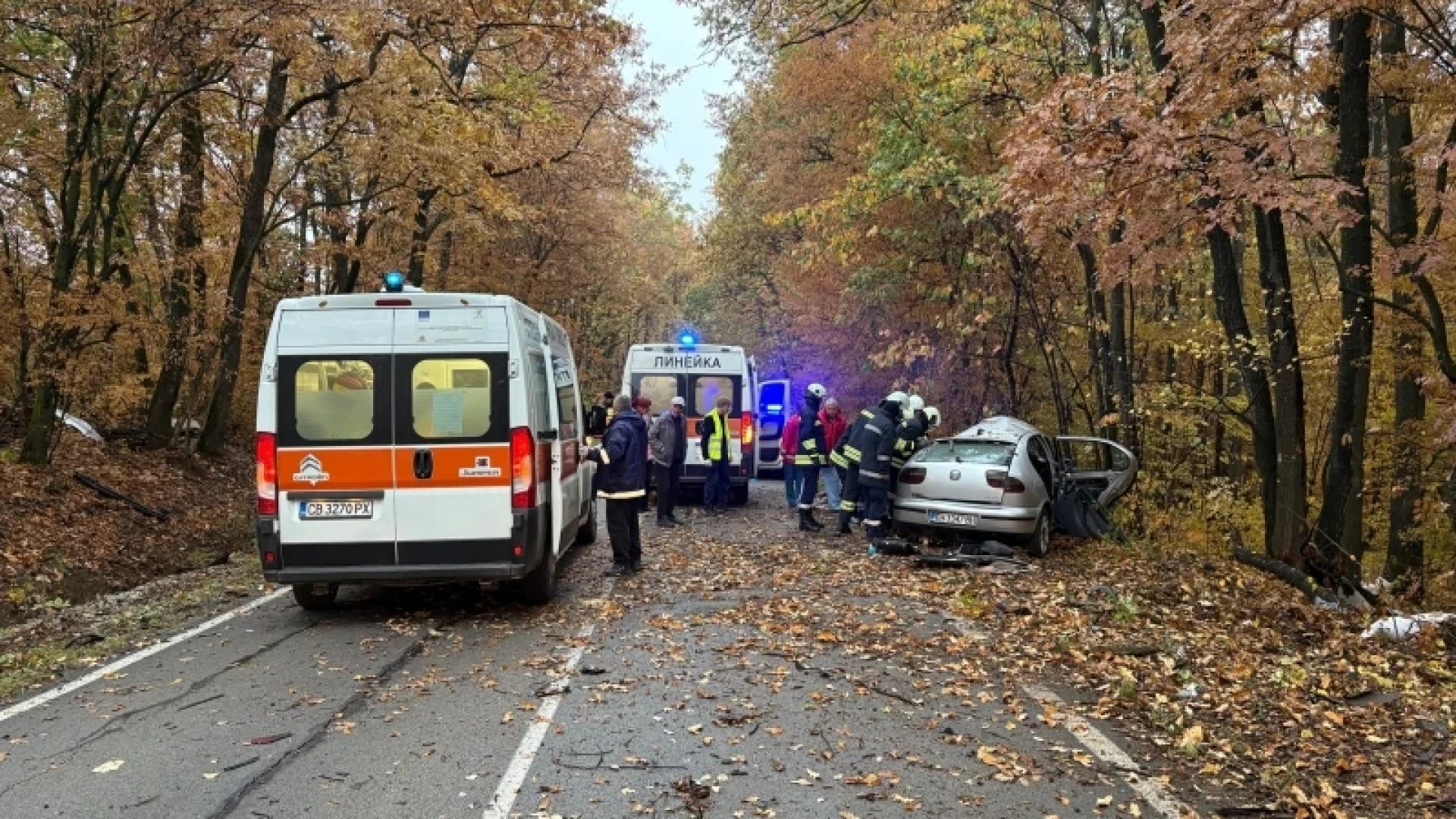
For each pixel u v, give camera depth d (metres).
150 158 13.48
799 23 9.73
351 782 4.18
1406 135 9.70
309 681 5.68
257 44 11.69
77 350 12.18
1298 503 8.71
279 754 4.52
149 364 15.49
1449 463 11.72
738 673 5.76
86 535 10.78
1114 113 6.96
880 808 3.93
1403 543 12.27
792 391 24.39
